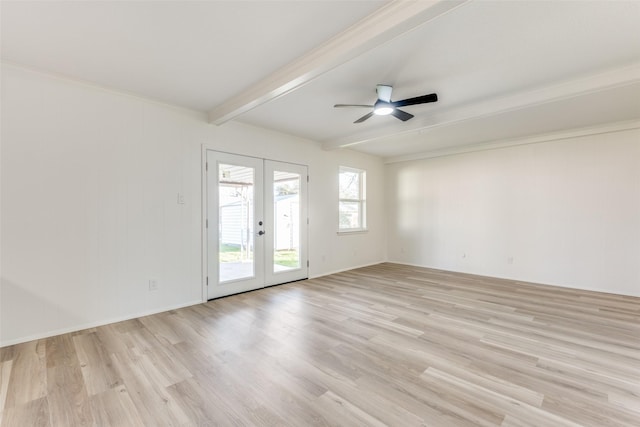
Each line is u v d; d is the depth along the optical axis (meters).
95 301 3.00
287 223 4.98
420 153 6.29
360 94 3.22
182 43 2.30
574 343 2.59
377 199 6.77
